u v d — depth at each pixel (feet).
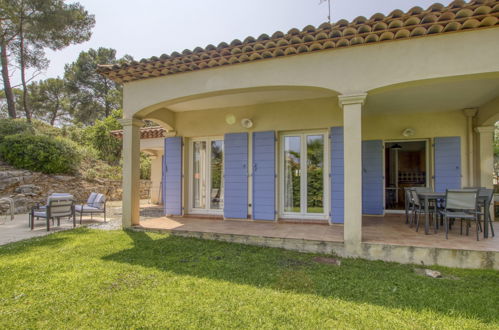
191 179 25.98
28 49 49.73
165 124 24.82
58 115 91.35
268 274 12.08
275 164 22.07
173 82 18.71
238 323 8.16
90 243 16.93
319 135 21.99
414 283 11.18
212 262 13.57
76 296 9.84
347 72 14.69
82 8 47.73
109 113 91.50
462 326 8.07
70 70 86.79
